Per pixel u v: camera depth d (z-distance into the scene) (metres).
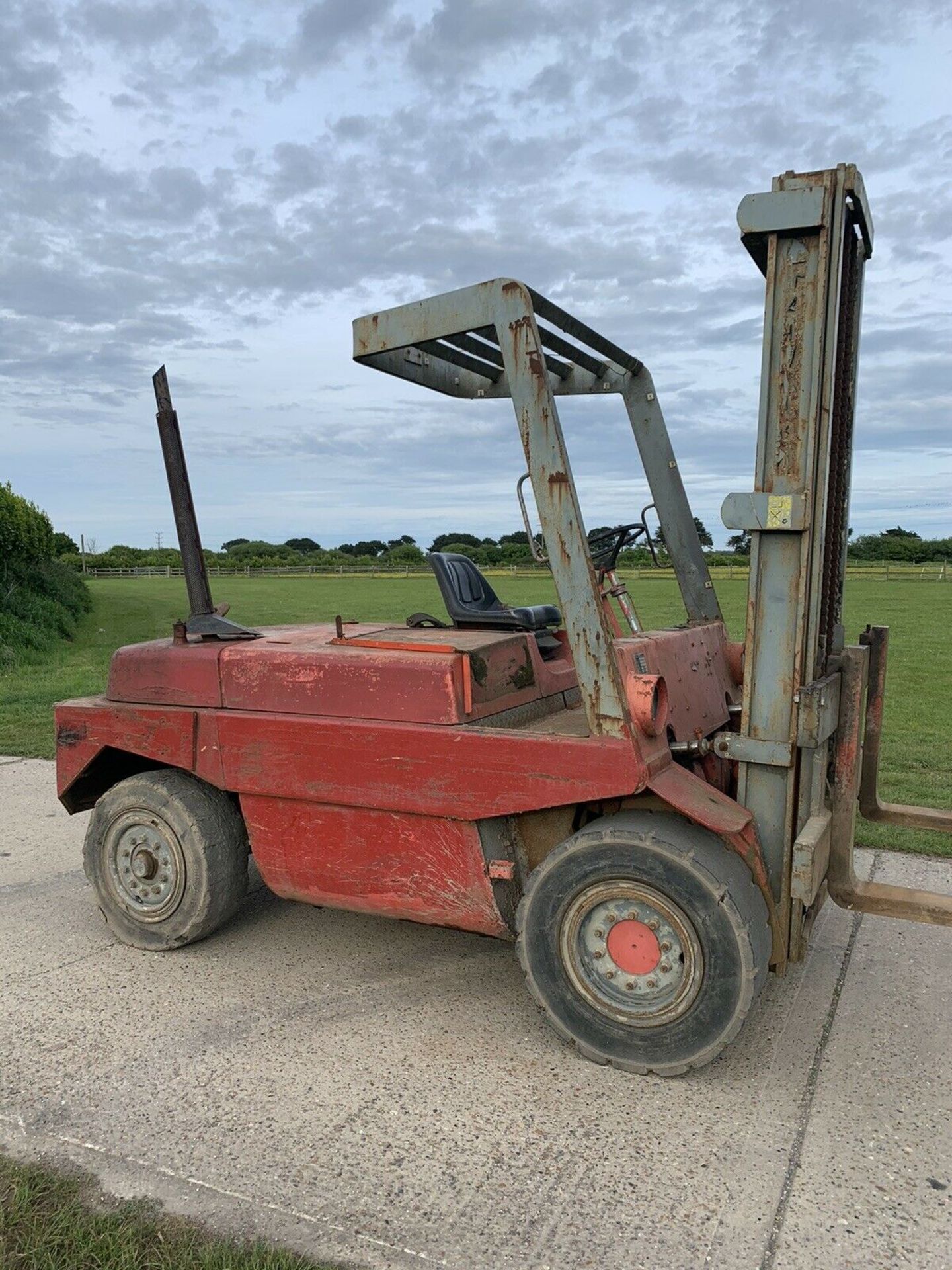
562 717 3.98
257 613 24.78
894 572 47.03
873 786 4.23
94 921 4.66
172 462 4.34
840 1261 2.40
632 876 3.12
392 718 3.60
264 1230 2.52
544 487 3.17
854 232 3.58
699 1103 3.08
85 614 24.47
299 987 3.94
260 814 3.95
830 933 4.42
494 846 3.50
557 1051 3.42
